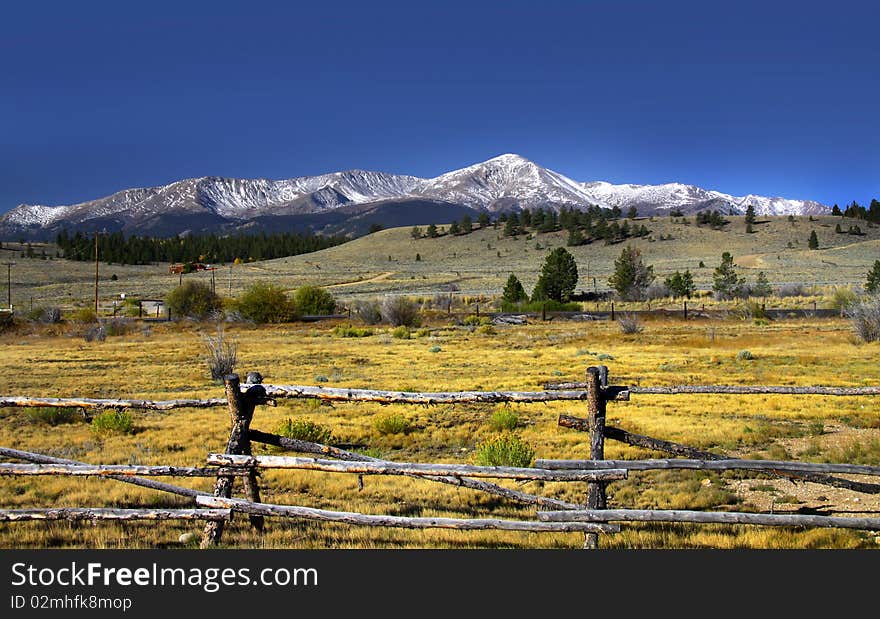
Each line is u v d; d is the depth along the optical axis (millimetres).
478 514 8492
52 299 100375
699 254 185875
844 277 107188
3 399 7117
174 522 7961
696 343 36656
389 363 30156
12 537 7270
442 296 81188
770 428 14320
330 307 63750
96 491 9523
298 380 24188
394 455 13086
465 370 26906
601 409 6520
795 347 33375
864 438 13281
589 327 47406
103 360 32531
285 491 9812
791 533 7156
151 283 132375
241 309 56844
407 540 7098
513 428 15430
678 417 16234
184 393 21344
